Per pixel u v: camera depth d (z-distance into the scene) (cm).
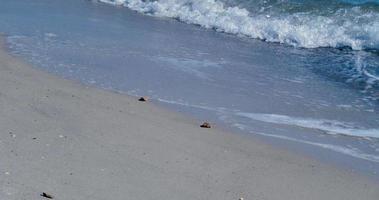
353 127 1722
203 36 2775
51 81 1870
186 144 1457
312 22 2886
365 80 2194
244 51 2542
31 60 2105
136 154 1358
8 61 2059
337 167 1420
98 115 1591
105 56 2252
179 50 2452
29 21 2756
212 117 1702
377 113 1845
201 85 2000
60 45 2356
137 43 2506
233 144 1498
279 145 1530
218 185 1247
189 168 1316
